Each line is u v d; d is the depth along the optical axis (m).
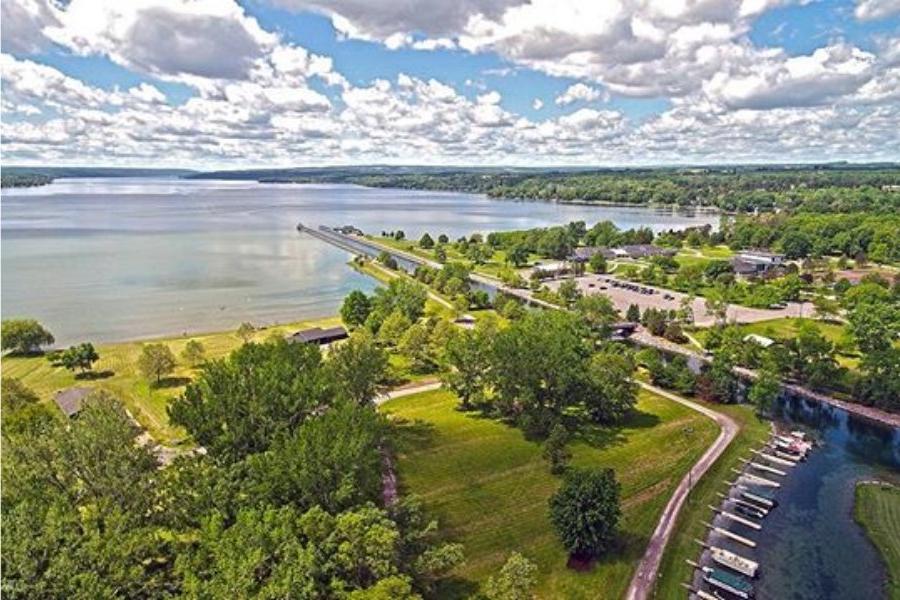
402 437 83.62
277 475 49.53
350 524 44.38
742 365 115.38
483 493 70.50
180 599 38.56
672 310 149.75
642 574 57.75
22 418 69.25
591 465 77.12
